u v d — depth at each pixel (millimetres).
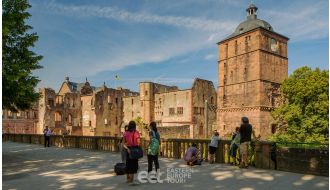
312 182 10266
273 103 60562
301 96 49688
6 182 11047
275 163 13000
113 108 87562
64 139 29766
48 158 18922
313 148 11594
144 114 81438
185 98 74500
